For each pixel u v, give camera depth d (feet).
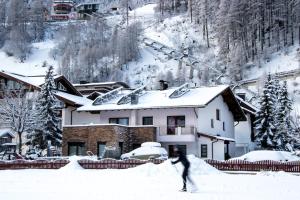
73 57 464.65
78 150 136.98
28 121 144.56
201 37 474.49
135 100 144.25
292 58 371.97
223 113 159.33
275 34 413.18
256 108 193.67
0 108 147.64
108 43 486.38
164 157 111.65
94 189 55.01
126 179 72.02
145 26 561.02
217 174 86.48
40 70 449.48
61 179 72.79
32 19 584.81
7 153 130.62
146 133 136.05
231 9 417.49
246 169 104.37
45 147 147.84
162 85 167.12
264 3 431.02
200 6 496.64
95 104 151.23
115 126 131.03
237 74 363.35
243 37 408.46
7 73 173.27
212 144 138.62
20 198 45.09
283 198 46.37
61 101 166.30
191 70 373.40
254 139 184.96
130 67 431.84
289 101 183.62
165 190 53.98
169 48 451.53
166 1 609.83
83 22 607.78
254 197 47.16
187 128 136.98
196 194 49.83
